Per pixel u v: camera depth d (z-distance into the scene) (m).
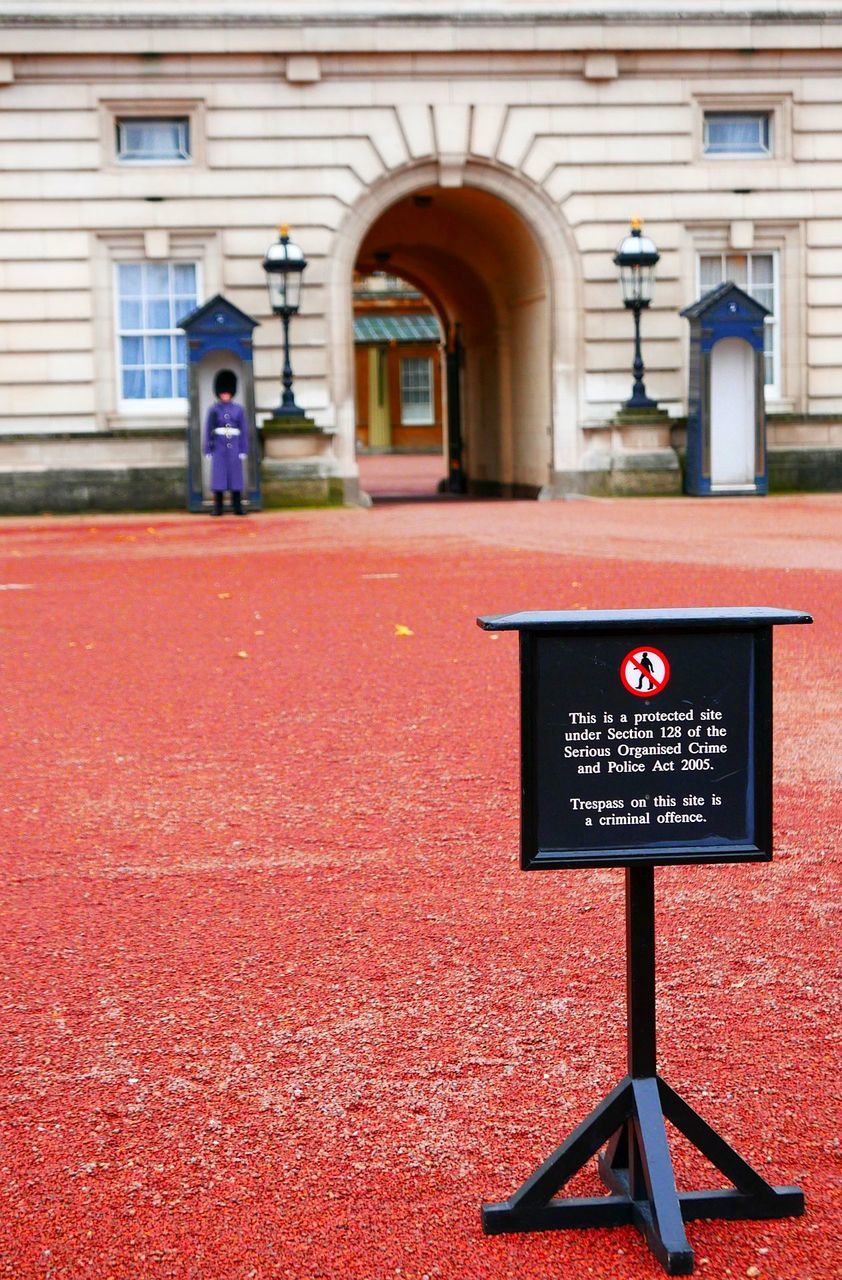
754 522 22.39
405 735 8.73
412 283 38.78
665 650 3.46
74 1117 4.26
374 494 38.50
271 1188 3.86
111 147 28.14
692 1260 3.43
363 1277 3.46
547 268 29.25
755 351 27.94
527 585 15.06
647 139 29.09
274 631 12.71
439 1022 4.87
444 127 28.58
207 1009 4.99
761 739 3.50
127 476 28.19
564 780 3.46
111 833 6.95
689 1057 4.59
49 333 28.30
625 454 28.58
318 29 28.02
